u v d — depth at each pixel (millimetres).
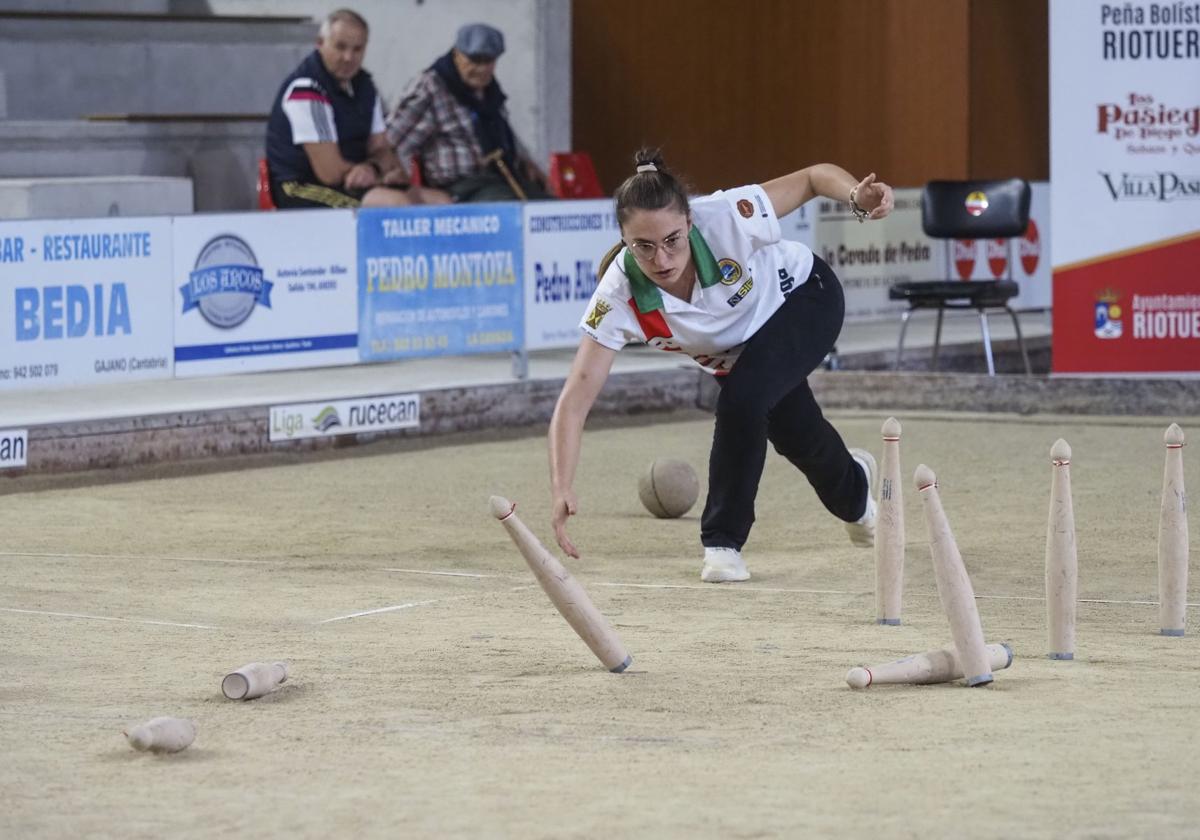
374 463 14695
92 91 21766
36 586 9477
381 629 8234
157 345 13969
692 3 26469
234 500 12812
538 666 7332
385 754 5922
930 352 19250
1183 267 16594
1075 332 16906
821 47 25562
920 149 24859
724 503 9570
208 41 22547
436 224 15750
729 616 8508
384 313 15422
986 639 7867
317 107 18750
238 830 5109
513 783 5535
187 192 19172
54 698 6863
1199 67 16281
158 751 5910
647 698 6699
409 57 23953
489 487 13367
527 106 23625
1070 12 16344
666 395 17828
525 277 16562
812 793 5371
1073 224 16703
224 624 8406
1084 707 6480
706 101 26516
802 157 25859
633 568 10031
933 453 14719
